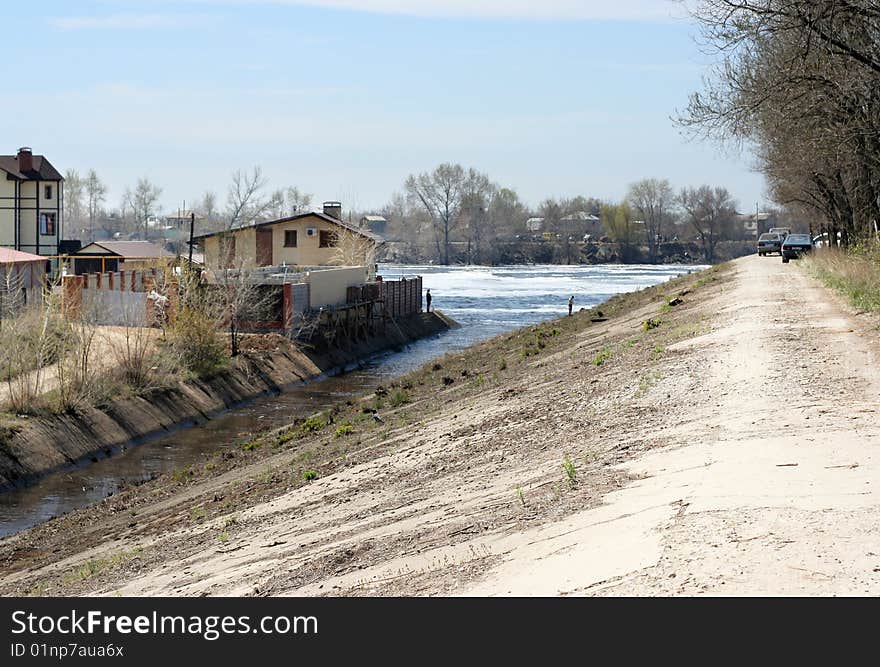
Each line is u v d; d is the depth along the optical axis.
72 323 33.16
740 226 188.12
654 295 49.66
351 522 13.28
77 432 28.05
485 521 10.73
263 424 32.81
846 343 19.20
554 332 40.59
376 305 55.81
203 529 15.98
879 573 6.86
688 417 13.73
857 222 41.88
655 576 7.34
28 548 18.72
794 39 21.66
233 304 42.50
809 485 9.17
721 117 24.33
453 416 21.20
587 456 12.78
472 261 169.12
